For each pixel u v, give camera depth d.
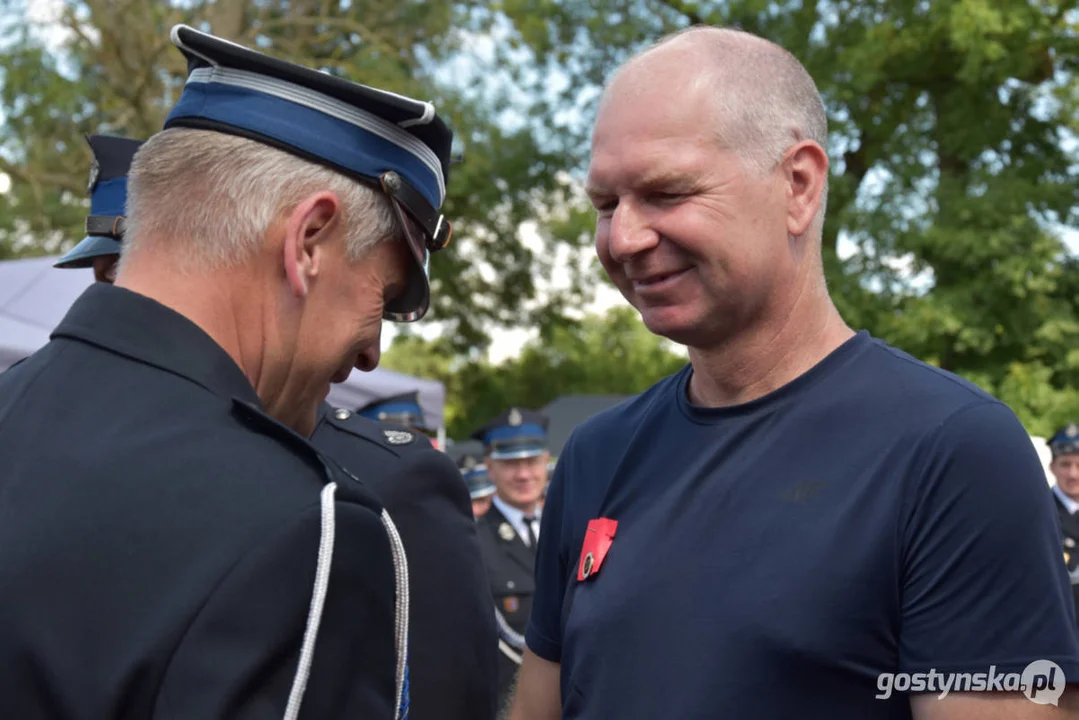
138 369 1.08
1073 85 12.87
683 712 1.31
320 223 1.17
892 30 12.88
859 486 1.30
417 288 1.30
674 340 1.43
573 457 1.66
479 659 1.72
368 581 1.03
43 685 0.92
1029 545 1.22
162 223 1.14
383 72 14.41
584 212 16.69
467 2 15.38
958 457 1.25
